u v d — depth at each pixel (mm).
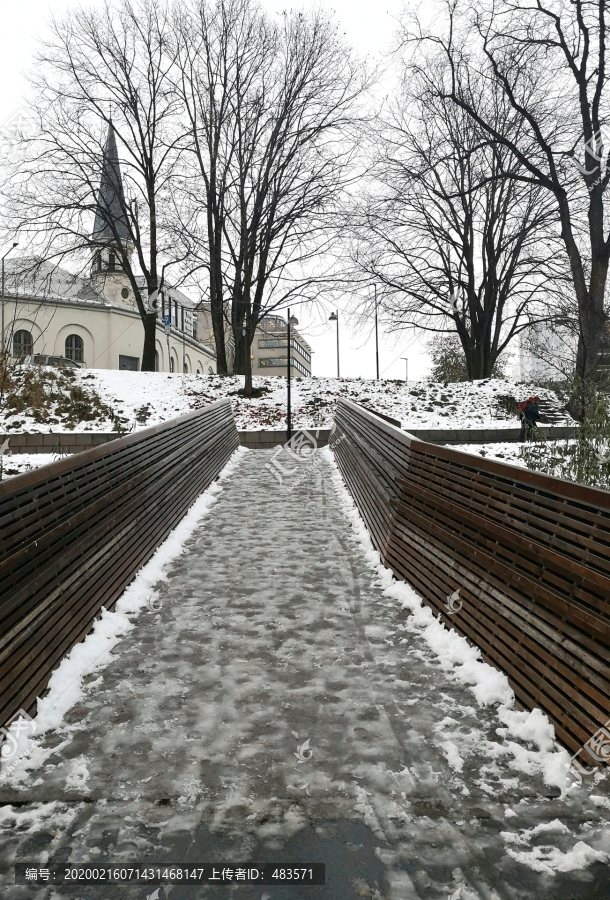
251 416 21953
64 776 3549
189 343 56906
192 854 2967
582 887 2762
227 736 3934
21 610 4105
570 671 3652
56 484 4941
